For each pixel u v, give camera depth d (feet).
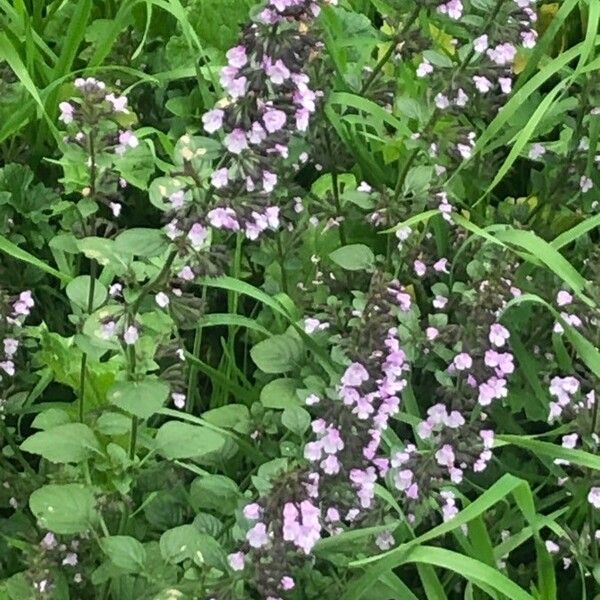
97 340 1.43
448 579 1.68
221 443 1.48
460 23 1.84
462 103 1.78
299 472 1.32
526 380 1.87
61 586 1.49
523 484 1.46
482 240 1.92
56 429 1.46
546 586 1.54
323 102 1.85
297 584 1.52
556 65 1.91
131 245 1.39
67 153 1.56
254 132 1.34
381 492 1.48
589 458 1.53
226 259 1.42
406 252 1.87
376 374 1.42
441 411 1.53
